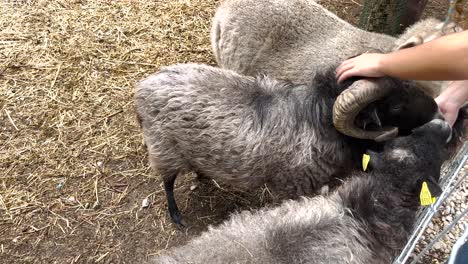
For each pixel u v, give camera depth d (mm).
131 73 1937
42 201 1540
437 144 1043
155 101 1293
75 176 1606
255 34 1673
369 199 1059
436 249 1376
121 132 1734
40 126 1741
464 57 827
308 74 1584
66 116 1774
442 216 1443
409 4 1881
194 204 1562
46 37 2051
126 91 1871
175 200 1570
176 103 1271
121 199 1558
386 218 1047
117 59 1985
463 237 841
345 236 1022
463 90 1181
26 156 1648
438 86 1407
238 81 1318
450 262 823
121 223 1500
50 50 2000
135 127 1749
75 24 2115
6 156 1646
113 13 2174
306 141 1268
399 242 1057
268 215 1082
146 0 2242
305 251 980
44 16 2145
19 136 1708
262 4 1682
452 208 1454
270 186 1384
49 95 1839
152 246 1455
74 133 1725
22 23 2105
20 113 1778
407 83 1135
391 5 1881
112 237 1468
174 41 2074
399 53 996
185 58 2012
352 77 1161
